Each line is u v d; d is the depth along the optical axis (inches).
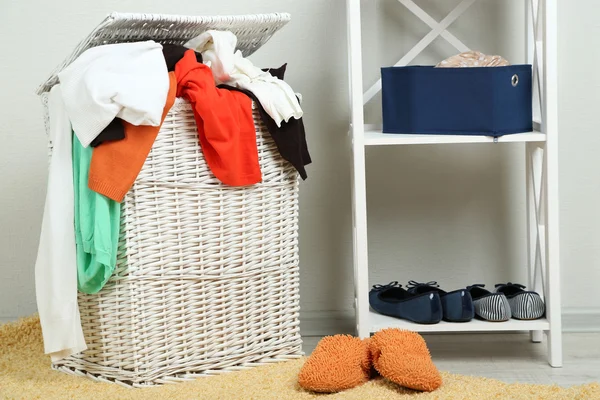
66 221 54.3
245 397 53.3
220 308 59.2
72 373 59.7
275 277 62.2
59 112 54.4
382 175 75.6
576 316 74.5
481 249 75.9
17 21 74.6
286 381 57.1
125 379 57.1
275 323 62.8
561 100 73.6
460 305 62.5
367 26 74.3
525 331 73.2
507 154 74.8
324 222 76.2
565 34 72.9
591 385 52.7
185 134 55.8
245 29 61.8
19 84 75.3
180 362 57.9
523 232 75.4
